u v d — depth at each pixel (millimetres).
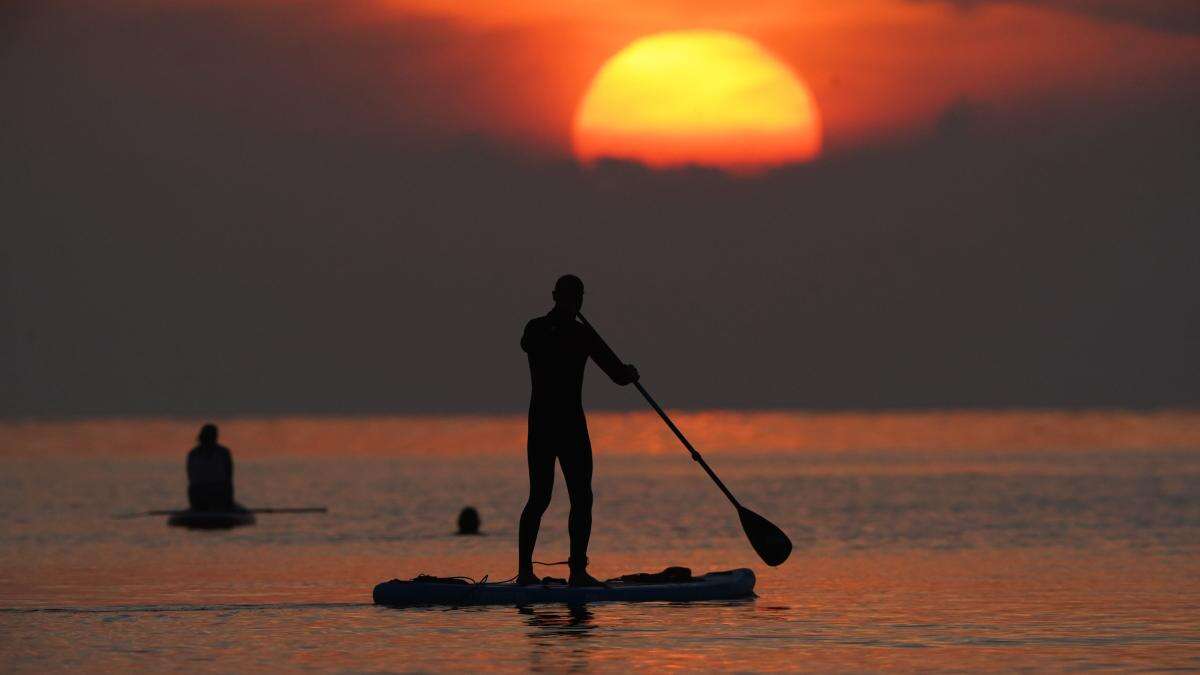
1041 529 74250
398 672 32125
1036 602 43906
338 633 37500
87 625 39156
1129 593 46438
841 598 44906
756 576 52188
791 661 33438
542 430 44531
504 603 43219
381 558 60812
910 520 80938
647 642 36000
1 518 85375
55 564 58375
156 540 70500
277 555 62406
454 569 56125
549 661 33406
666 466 163250
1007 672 32062
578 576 44531
